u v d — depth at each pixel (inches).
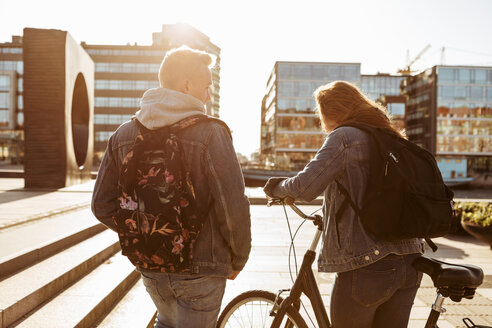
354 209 62.5
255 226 310.8
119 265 166.4
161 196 55.4
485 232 235.3
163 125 58.3
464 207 269.9
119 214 57.2
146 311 129.3
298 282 75.9
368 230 62.3
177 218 54.9
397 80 2691.9
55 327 102.9
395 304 65.2
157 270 56.2
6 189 469.1
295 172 1584.6
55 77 499.8
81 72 585.9
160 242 54.9
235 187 57.7
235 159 59.3
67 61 510.6
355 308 64.9
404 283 63.3
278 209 407.8
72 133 581.9
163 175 55.9
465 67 2474.2
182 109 59.4
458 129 2460.6
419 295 154.7
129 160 57.5
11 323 104.3
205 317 61.3
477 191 1455.5
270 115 2837.1
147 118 58.9
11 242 161.8
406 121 2596.0
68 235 178.4
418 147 63.6
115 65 2960.1
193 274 58.5
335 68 2388.0
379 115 68.4
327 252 66.7
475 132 2460.6
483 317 132.2
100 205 62.7
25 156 495.5
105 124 2957.7
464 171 2438.5
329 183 64.3
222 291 63.3
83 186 524.1
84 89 610.5
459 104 2469.2
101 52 2957.7
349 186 63.4
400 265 62.6
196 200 57.8
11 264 134.5
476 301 147.4
